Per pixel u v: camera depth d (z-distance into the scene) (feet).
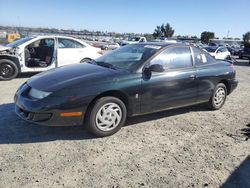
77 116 14.07
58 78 14.98
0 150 13.08
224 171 12.41
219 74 20.33
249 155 14.06
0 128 15.49
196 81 18.66
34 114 13.78
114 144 14.35
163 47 17.44
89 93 14.12
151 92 16.26
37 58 31.42
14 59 29.53
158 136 15.71
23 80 29.91
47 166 11.94
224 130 17.26
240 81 37.45
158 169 12.24
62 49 31.58
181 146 14.65
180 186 11.10
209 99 20.48
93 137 14.97
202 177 11.81
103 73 15.30
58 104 13.65
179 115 19.53
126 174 11.69
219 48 64.49
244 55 89.30
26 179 10.94
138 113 16.24
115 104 15.03
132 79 15.47
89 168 11.98
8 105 19.70
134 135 15.64
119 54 18.24
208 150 14.35
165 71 16.97
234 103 23.91
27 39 31.19
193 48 19.16
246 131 17.25
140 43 19.15
